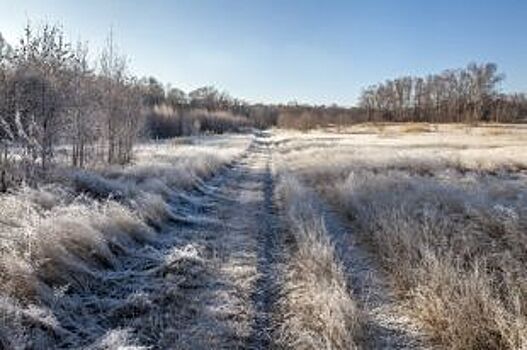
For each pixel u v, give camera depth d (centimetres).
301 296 688
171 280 733
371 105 13938
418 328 600
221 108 12231
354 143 4422
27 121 1225
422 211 1074
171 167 1777
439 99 12688
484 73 11844
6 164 1148
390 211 1077
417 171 2136
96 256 753
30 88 1250
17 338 482
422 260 730
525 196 1198
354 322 572
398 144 4172
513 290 603
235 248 942
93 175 1323
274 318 634
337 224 1166
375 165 2200
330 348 518
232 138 6044
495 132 6431
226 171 2420
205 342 548
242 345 553
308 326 591
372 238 983
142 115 2291
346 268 827
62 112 1353
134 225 930
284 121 11719
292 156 3116
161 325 591
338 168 2009
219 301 669
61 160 1549
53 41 1322
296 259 855
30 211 820
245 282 746
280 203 1473
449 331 554
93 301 632
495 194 1309
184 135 6906
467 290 588
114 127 1964
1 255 611
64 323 562
